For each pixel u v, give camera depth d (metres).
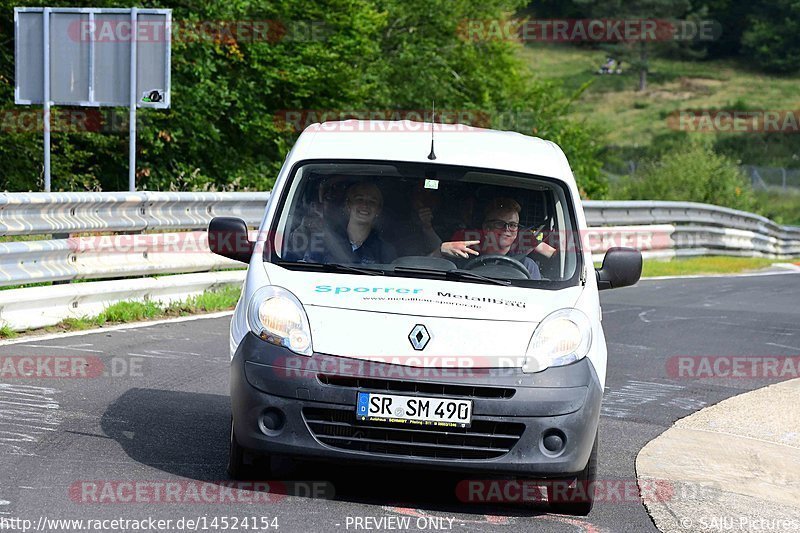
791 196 131.88
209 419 15.29
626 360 23.41
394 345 11.68
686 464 15.08
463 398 11.49
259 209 30.05
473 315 12.13
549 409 11.59
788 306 34.72
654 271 44.50
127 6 52.00
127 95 30.34
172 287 25.28
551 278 13.03
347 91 62.22
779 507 13.24
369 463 11.57
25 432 13.84
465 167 13.74
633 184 86.19
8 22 49.72
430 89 75.81
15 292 20.56
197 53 55.66
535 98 87.62
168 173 57.03
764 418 18.41
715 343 26.28
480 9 82.88
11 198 20.31
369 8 64.62
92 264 22.91
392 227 13.16
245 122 57.66
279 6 59.16
